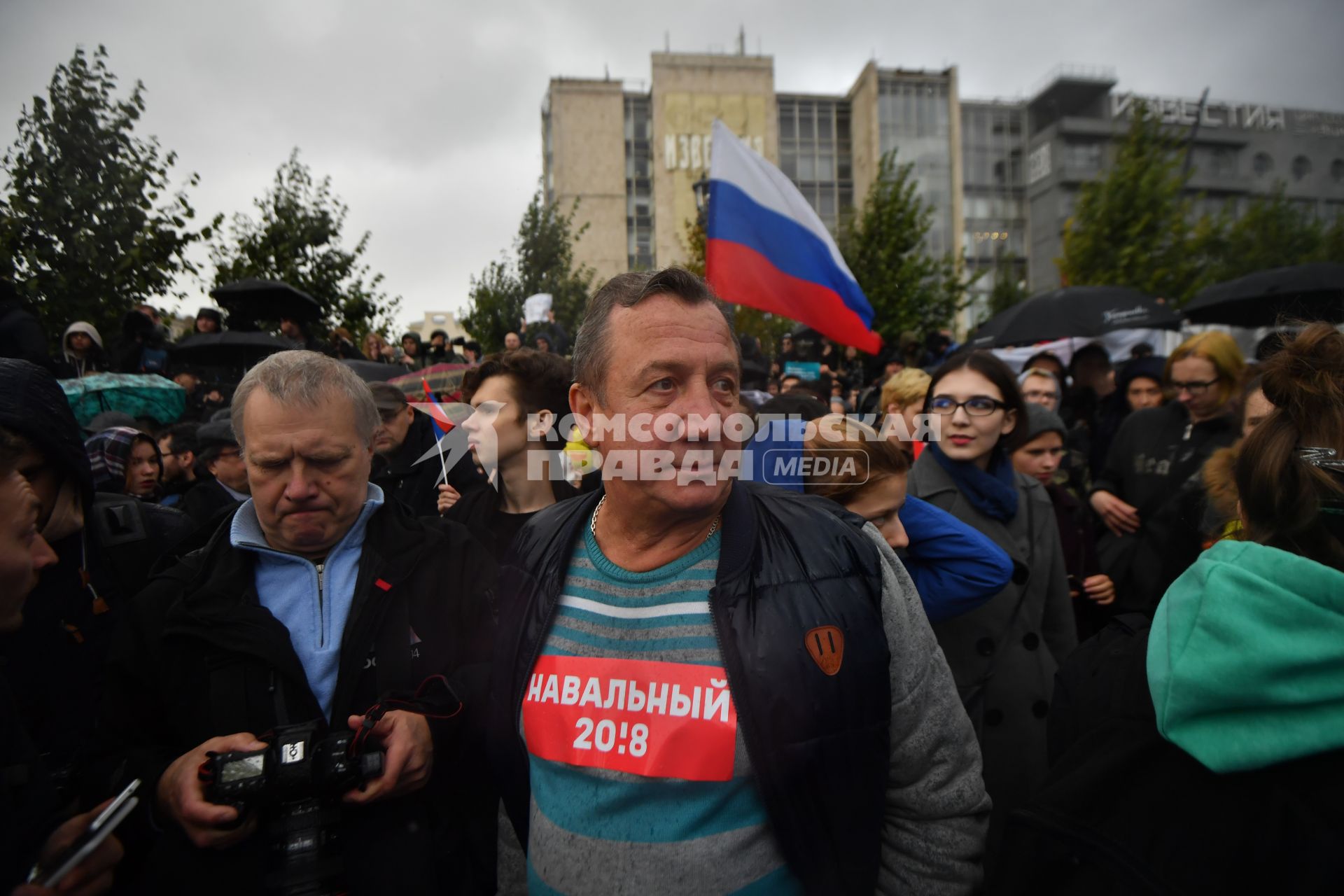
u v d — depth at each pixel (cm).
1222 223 1922
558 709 108
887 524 159
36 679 138
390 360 920
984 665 192
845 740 98
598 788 102
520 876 127
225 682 125
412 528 146
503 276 1608
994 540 199
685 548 110
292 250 949
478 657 143
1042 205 3978
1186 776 81
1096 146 3919
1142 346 661
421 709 127
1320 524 79
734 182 324
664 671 102
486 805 144
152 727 129
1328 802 71
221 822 108
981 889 112
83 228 561
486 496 242
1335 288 625
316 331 862
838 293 338
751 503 114
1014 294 2944
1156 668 82
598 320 106
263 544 135
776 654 98
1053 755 106
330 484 130
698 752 98
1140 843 81
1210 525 152
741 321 1844
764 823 99
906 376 258
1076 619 253
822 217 3984
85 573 147
